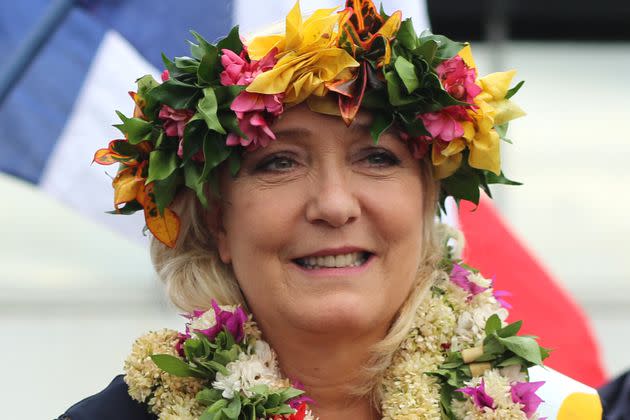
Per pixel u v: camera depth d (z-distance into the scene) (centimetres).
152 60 849
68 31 845
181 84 568
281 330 588
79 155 838
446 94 568
